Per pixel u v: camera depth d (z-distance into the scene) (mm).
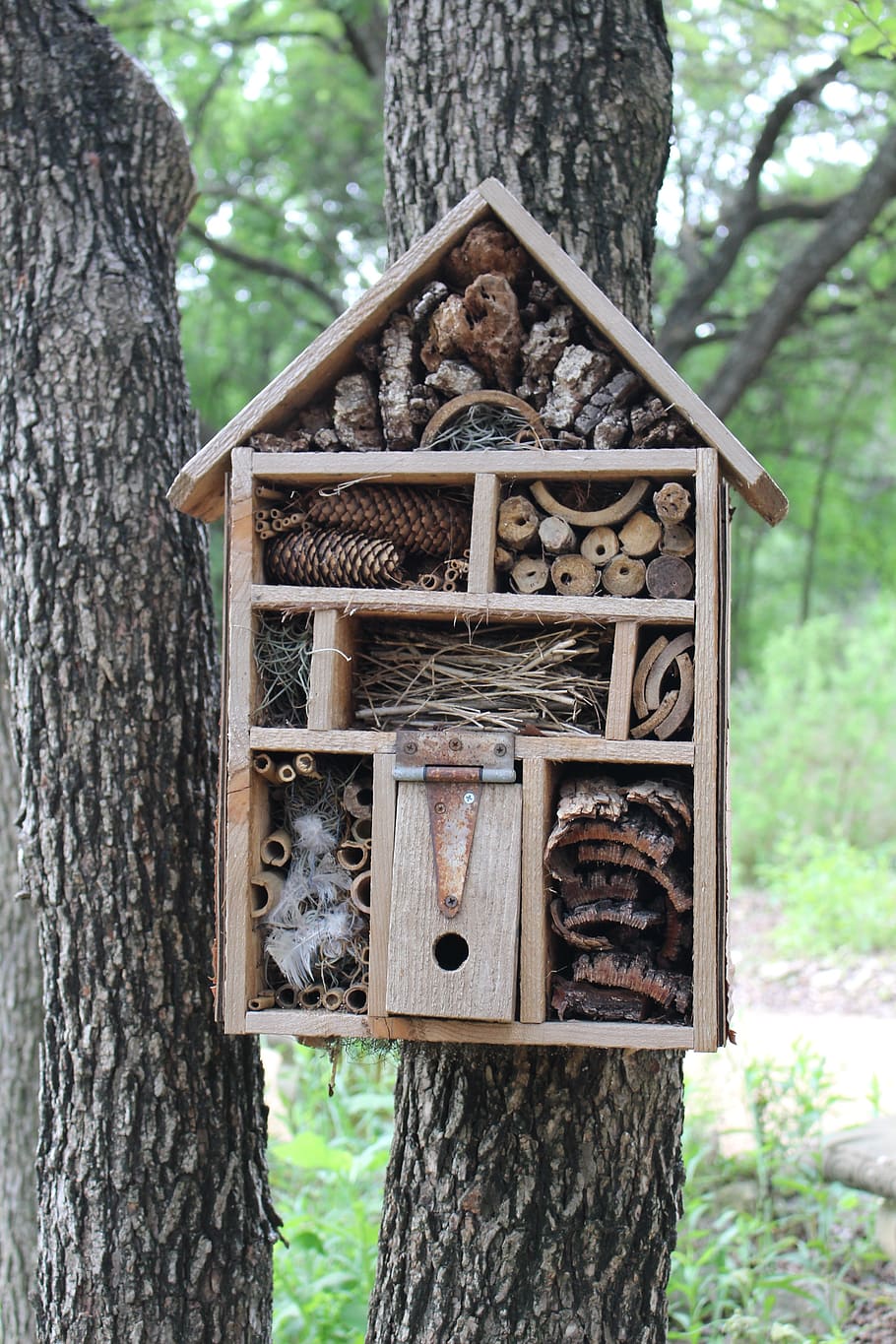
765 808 9758
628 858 2117
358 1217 3752
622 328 2143
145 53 9641
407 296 2273
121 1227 2646
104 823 2689
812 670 10406
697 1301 3709
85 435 2775
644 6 2801
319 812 2299
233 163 10023
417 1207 2514
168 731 2738
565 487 2270
